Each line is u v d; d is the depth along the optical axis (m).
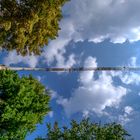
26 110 40.03
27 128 40.19
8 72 40.44
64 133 34.59
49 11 34.88
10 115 38.50
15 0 35.00
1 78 40.06
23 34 35.03
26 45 36.75
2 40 36.00
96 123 35.00
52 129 34.94
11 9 34.88
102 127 34.91
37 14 34.53
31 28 34.59
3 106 39.06
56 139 34.41
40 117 41.62
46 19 35.31
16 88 39.69
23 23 34.56
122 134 34.81
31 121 39.91
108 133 34.56
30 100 40.44
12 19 34.62
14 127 39.09
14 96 39.34
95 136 34.41
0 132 39.09
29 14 34.53
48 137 34.78
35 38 36.19
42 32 36.03
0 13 34.94
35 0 34.56
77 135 34.44
